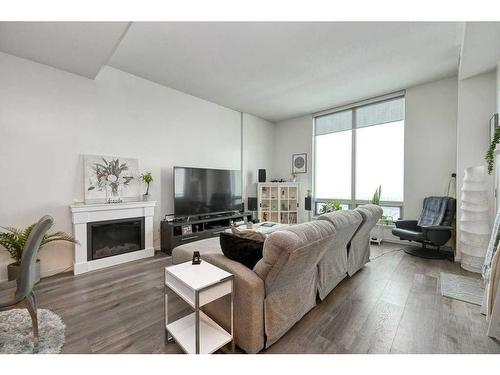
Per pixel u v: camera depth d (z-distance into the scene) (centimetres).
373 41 272
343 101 472
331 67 334
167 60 317
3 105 258
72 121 305
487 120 312
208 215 445
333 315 199
